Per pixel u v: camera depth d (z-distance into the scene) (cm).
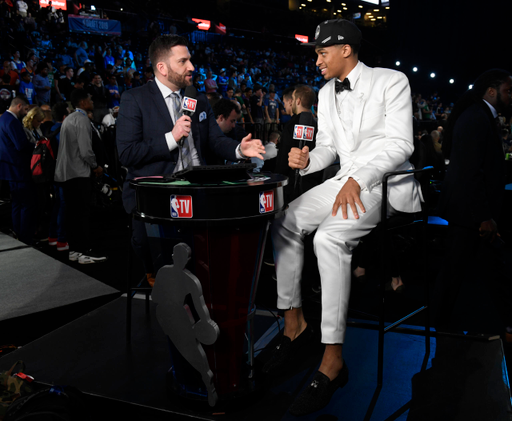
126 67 1289
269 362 180
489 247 260
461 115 242
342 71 196
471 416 149
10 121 431
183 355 149
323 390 155
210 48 1903
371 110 190
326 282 165
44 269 376
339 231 168
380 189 183
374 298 338
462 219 237
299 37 2522
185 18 1939
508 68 2206
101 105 687
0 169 439
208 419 151
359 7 2628
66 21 1449
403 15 2427
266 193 146
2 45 1132
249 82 1608
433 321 255
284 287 186
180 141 223
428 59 2417
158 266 158
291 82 2109
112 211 654
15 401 146
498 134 239
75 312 293
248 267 149
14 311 289
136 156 224
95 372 183
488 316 301
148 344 208
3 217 600
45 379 178
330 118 208
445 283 249
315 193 194
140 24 1745
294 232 185
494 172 238
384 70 192
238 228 142
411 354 194
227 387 156
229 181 150
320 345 203
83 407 146
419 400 159
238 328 153
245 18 2441
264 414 153
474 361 186
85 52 1241
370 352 196
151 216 146
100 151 492
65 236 470
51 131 451
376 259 406
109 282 372
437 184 470
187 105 217
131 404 161
